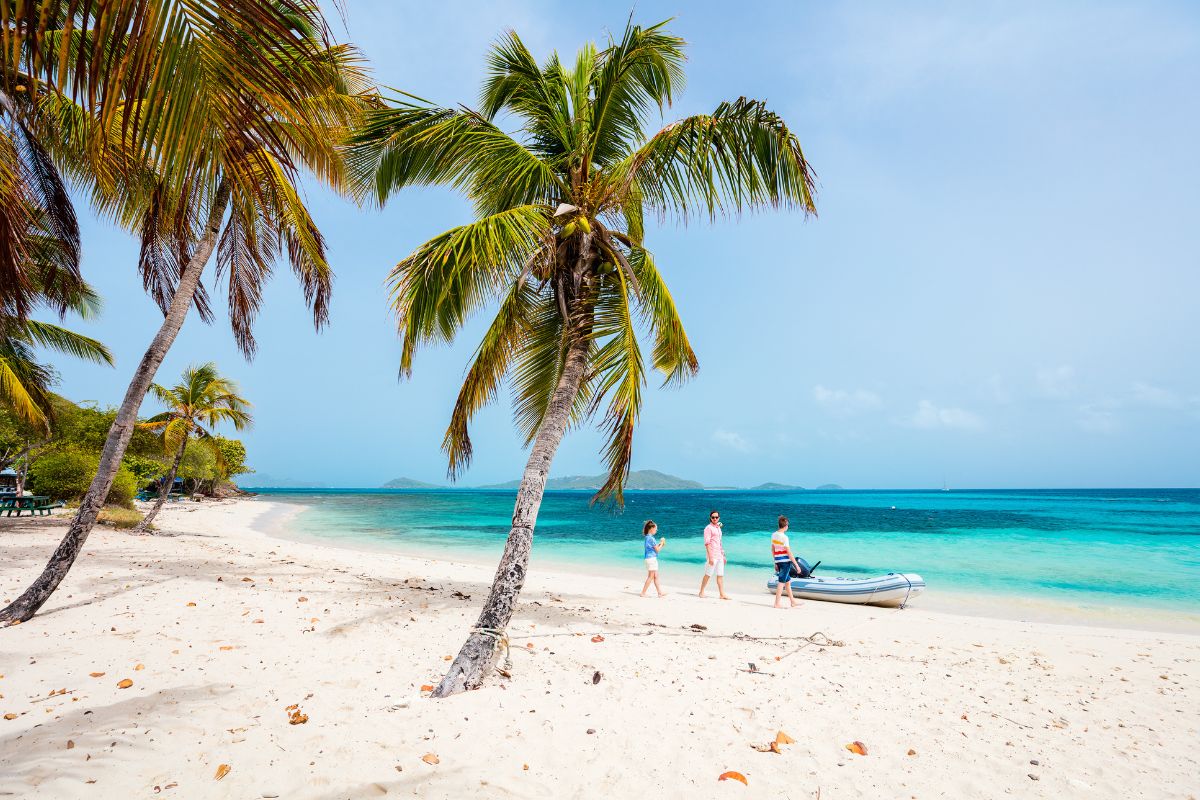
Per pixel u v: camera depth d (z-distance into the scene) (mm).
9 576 9141
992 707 5305
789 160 6336
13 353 14961
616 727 4387
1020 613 11219
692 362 7449
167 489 19312
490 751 3875
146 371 7602
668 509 61406
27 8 2271
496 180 6918
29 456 21891
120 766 3447
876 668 6535
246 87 2742
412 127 6512
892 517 44344
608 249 6594
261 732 3992
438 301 5227
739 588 13820
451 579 12477
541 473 5863
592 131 7129
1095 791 3744
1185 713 5320
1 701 4297
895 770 3916
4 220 4391
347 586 10180
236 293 9672
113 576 9414
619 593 11977
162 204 3953
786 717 4770
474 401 6797
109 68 2395
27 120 5730
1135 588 13883
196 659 5504
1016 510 55094
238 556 13891
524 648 6484
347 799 3203
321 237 8922
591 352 7473
